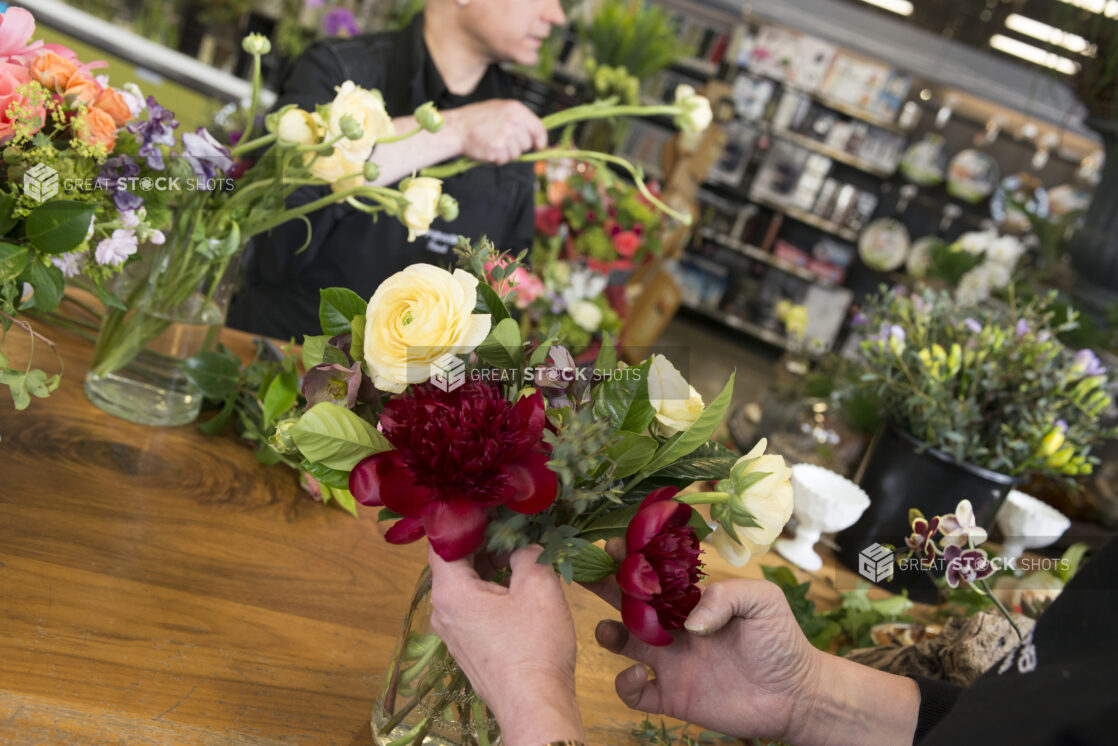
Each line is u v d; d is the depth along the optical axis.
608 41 3.47
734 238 7.61
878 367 1.54
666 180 3.00
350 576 1.07
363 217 1.97
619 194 2.39
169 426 1.22
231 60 4.60
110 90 1.01
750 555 0.76
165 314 1.16
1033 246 6.20
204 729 0.77
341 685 0.89
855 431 1.89
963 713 0.70
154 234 1.06
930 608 1.32
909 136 7.45
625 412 0.73
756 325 7.50
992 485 1.41
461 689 0.78
